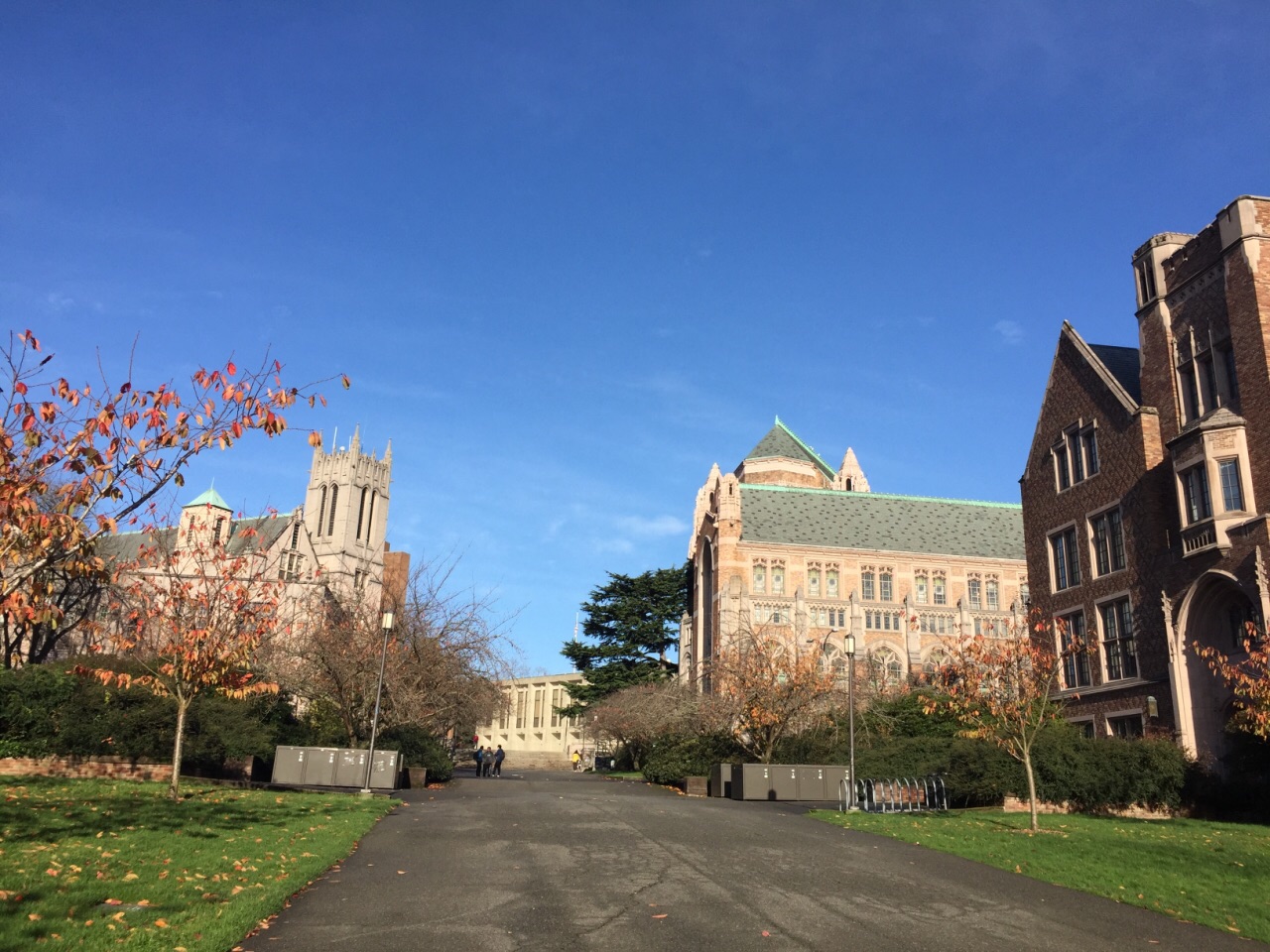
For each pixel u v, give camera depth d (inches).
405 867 649.0
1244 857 759.7
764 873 665.0
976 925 523.5
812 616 3644.2
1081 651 1440.7
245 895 507.8
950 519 4116.6
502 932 474.9
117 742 1275.8
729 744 1723.7
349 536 4638.3
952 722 1674.5
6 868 533.0
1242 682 1079.0
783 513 3951.8
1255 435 1320.1
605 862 690.2
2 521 551.8
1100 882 648.4
